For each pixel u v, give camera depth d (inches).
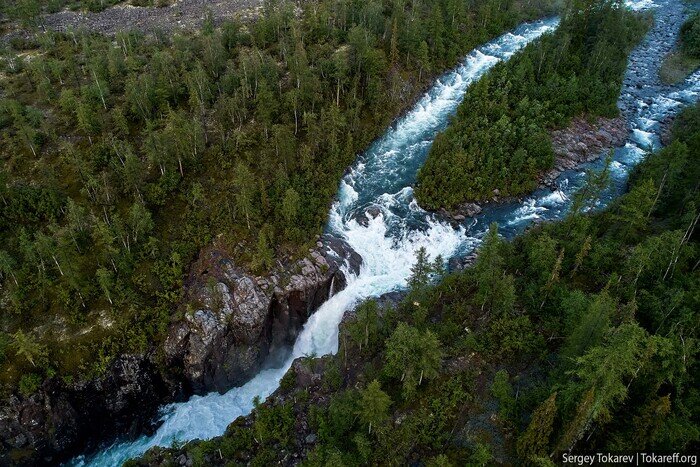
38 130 3619.6
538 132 4045.3
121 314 2819.9
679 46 5452.8
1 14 5349.4
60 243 2795.3
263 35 4724.4
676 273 2674.7
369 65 4254.4
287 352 3139.8
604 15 4936.0
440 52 4955.7
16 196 3152.1
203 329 2817.4
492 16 5679.1
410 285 2871.6
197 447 2420.0
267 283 3016.7
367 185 3843.5
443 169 3774.6
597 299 2250.2
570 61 4746.6
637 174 3762.3
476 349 2620.6
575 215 3152.1
